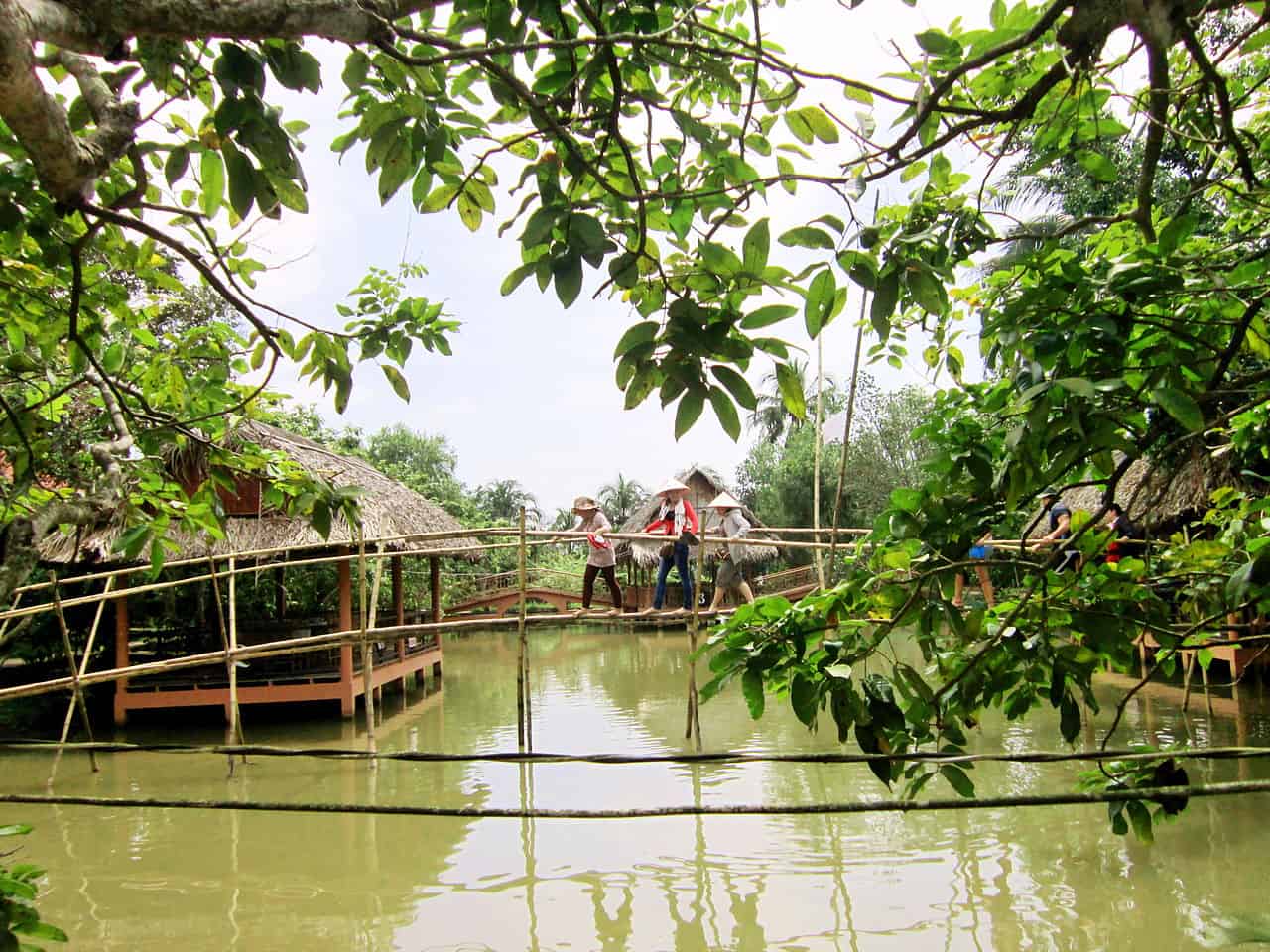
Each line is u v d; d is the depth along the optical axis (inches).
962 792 100.0
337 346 131.3
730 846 258.8
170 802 107.2
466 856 260.2
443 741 430.6
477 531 368.8
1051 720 402.0
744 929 203.0
